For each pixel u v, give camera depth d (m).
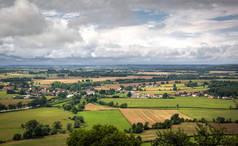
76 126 127.06
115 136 56.19
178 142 47.34
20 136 104.94
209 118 146.00
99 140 58.75
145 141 98.25
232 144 42.97
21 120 140.75
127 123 138.25
